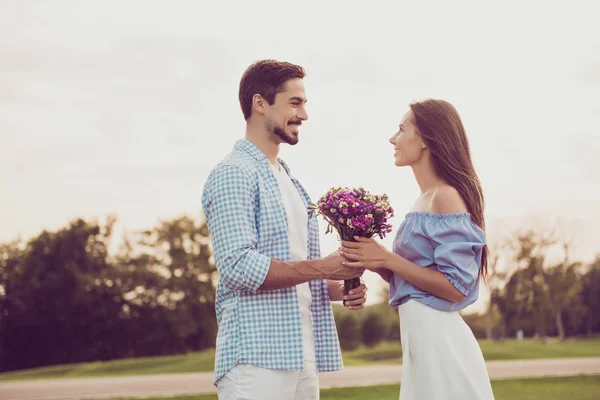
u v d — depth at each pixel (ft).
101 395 38.96
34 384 48.98
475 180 13.05
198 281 119.14
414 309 12.60
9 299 115.75
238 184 12.17
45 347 116.16
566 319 142.82
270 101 12.77
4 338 115.34
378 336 99.14
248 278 11.73
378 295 102.99
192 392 38.52
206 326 119.65
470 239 12.56
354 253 12.19
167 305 118.11
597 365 55.98
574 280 127.85
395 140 13.42
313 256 13.26
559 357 73.72
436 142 12.91
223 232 12.01
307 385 12.74
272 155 13.10
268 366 12.01
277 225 12.48
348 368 57.11
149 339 117.29
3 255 116.57
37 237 116.57
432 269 12.52
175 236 118.93
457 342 12.50
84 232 116.98
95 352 116.98
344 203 12.24
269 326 12.14
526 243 125.70
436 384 12.32
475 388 12.26
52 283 116.16
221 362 12.25
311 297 13.00
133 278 117.29
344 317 99.71
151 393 38.70
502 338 127.54
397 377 45.68
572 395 33.12
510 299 126.72
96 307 116.88
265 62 12.98
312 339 12.88
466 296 12.57
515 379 40.24
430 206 12.82
